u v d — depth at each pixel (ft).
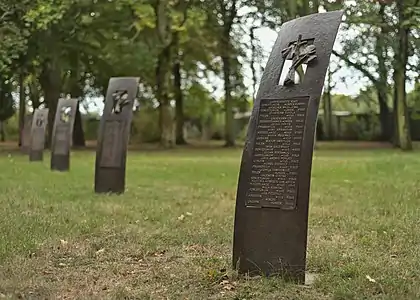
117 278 17.57
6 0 69.62
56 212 29.12
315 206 31.89
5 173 51.75
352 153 89.86
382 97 121.70
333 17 17.49
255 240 17.46
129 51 96.78
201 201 34.30
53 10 73.97
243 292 15.85
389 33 87.35
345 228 25.35
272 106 17.74
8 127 155.53
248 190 17.75
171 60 107.24
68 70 100.37
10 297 15.12
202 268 18.49
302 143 16.98
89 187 40.75
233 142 118.21
